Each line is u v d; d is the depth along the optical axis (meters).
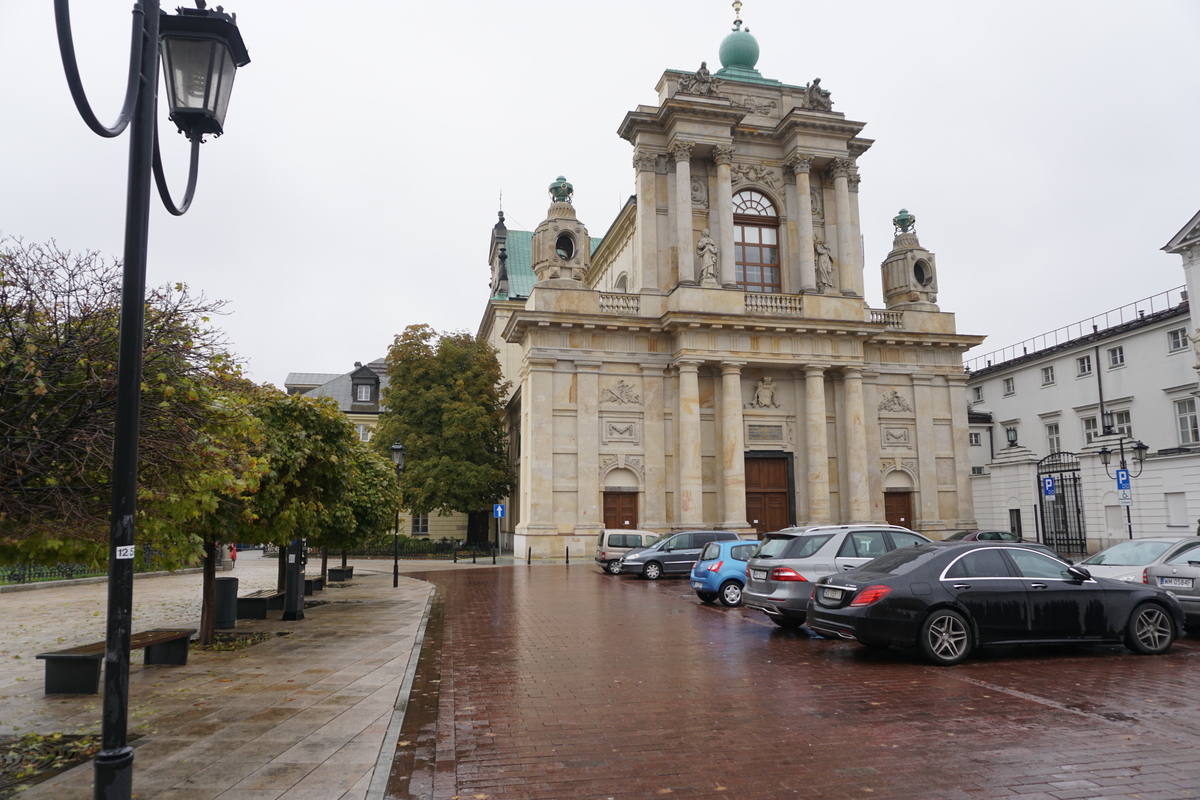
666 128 42.00
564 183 41.16
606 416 38.50
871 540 14.78
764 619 16.64
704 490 38.97
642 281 40.59
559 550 36.91
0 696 9.52
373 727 7.92
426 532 60.31
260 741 7.42
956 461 43.12
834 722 8.02
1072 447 46.47
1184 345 38.91
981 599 11.27
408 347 48.88
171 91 6.06
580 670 11.10
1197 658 11.48
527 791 6.13
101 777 4.71
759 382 40.28
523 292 64.62
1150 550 15.33
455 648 13.23
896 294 45.69
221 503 12.02
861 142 44.62
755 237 43.59
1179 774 6.29
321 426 14.94
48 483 6.59
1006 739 7.30
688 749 7.18
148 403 7.27
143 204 5.10
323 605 20.14
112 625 4.83
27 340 6.64
